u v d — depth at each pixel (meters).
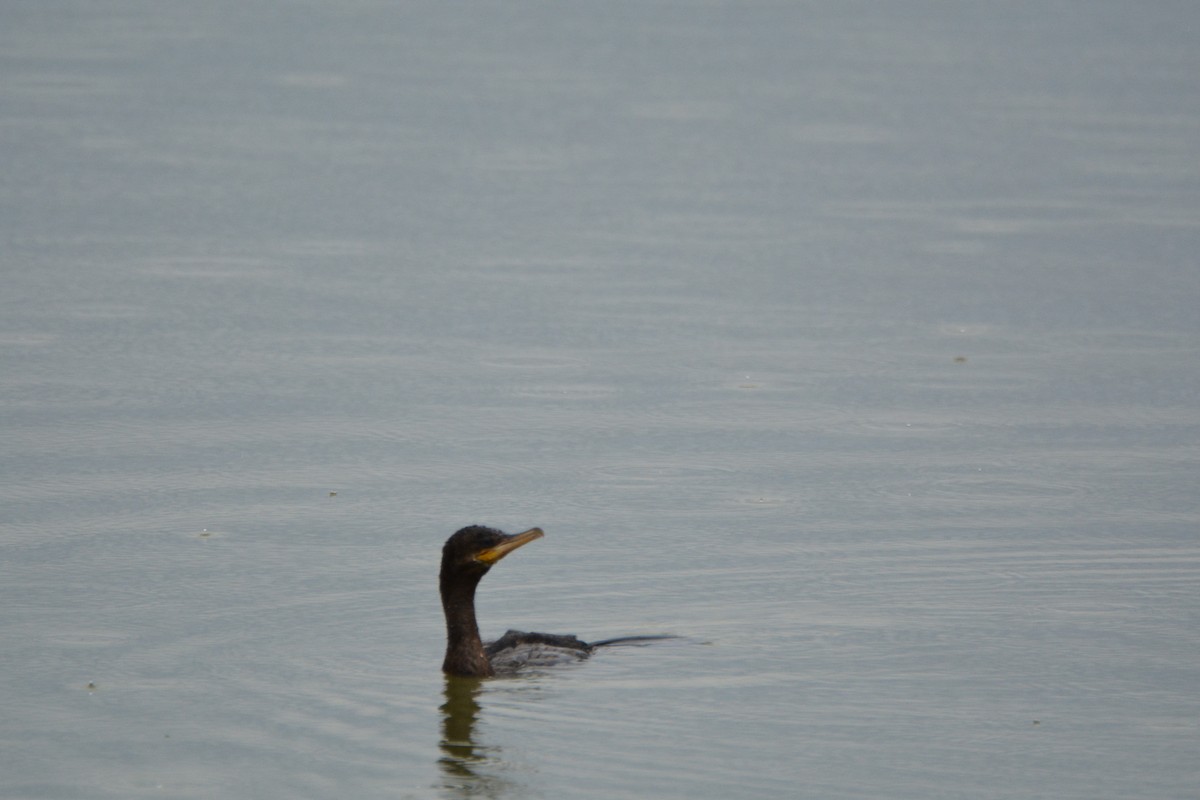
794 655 11.98
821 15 54.34
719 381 20.28
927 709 11.07
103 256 25.77
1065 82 42.91
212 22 50.19
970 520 15.17
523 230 28.42
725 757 10.41
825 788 10.03
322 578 13.79
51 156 32.84
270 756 10.50
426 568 14.05
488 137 36.12
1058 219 28.98
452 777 10.20
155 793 10.09
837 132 36.97
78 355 20.67
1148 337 22.08
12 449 17.17
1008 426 18.45
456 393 19.62
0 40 46.19
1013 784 10.06
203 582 13.66
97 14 51.06
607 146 35.47
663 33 50.25
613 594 13.41
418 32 49.41
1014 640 12.20
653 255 26.80
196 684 11.62
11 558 14.19
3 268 24.89
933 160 34.12
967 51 47.66
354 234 27.80
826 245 27.45
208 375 20.02
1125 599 13.05
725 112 39.16
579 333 22.38
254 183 31.25
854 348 21.75
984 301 23.98
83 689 11.55
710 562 14.13
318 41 47.38
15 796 10.05
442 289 24.52
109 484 16.17
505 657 11.87
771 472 16.86
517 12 53.44
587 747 10.58
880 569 13.84
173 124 36.31
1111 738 10.66
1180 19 53.47
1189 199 30.38
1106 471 16.75
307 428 18.16
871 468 16.95
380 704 11.23
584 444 17.83
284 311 23.06
